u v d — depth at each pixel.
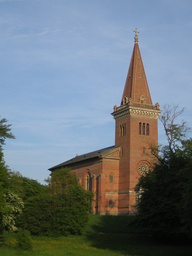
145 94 109.94
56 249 54.12
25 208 73.62
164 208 61.81
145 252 53.91
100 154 107.31
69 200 74.44
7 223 57.16
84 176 116.69
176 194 63.66
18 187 93.44
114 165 107.38
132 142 104.44
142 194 68.44
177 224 62.03
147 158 105.19
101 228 82.75
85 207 74.56
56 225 71.75
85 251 53.34
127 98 108.19
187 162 61.84
